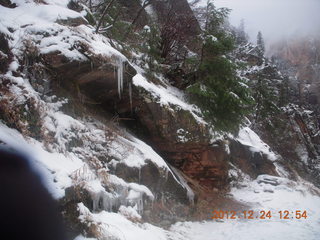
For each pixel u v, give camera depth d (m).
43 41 5.27
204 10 11.16
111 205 4.66
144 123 7.38
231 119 9.45
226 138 9.55
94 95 6.48
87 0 9.91
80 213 3.78
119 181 5.16
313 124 25.39
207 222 6.95
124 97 6.87
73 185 3.84
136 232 4.45
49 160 4.07
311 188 11.90
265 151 12.57
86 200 4.13
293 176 15.76
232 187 10.42
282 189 10.90
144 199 5.58
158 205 6.13
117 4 9.75
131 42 9.54
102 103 6.84
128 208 5.04
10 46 4.99
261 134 18.80
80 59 5.39
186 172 8.70
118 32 9.26
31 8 5.94
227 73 9.46
